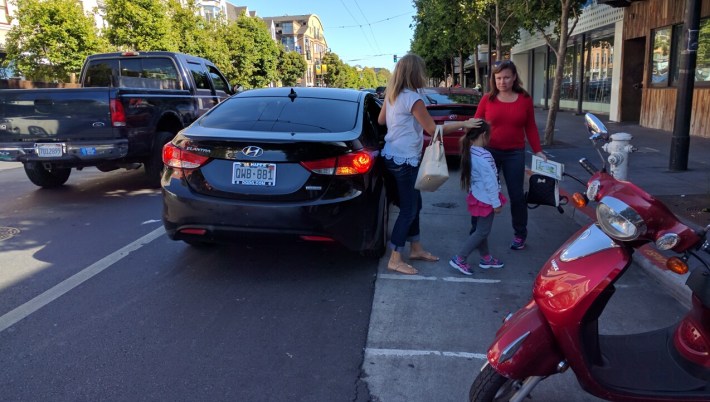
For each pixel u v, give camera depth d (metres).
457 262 4.73
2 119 7.25
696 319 2.57
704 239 2.23
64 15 17.91
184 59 9.57
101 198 7.82
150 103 7.80
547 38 12.44
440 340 3.58
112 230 6.08
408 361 3.32
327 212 4.20
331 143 4.24
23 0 17.88
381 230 4.78
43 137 7.24
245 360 3.31
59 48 17.95
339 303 4.15
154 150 7.99
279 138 4.25
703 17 12.28
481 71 46.22
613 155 4.96
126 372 3.17
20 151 7.17
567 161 9.88
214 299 4.21
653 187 7.33
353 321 3.85
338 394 2.97
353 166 4.29
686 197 6.68
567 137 13.70
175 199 4.42
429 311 4.02
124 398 2.91
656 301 4.15
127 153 7.36
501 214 6.89
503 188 8.66
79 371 3.17
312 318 3.89
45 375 3.13
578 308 2.34
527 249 5.45
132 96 7.42
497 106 5.11
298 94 5.33
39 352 3.39
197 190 4.38
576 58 23.80
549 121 12.10
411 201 4.64
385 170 4.84
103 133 7.22
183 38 24.77
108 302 4.14
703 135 12.42
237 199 4.27
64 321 3.82
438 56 33.84
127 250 5.36
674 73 13.85
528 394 2.53
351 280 4.60
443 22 22.25
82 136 7.22
